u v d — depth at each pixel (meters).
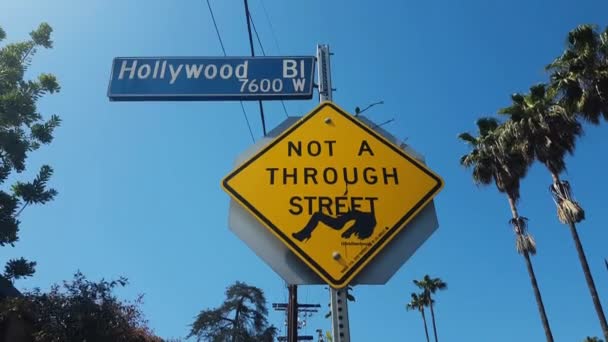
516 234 22.66
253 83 4.55
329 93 4.41
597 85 16.09
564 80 16.91
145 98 4.47
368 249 3.58
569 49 17.11
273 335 41.72
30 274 12.80
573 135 19.03
